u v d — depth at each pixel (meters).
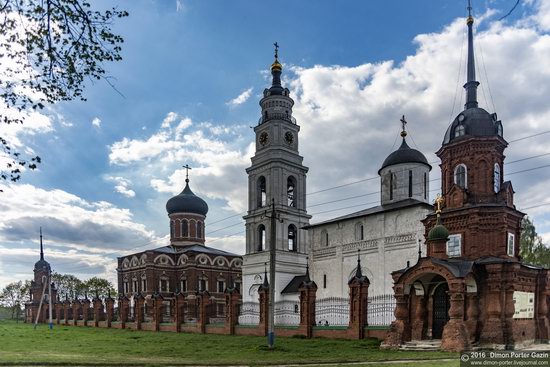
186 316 57.59
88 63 12.54
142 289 84.00
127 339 41.44
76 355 26.50
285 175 64.62
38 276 96.19
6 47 11.84
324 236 55.16
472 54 35.28
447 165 33.00
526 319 28.69
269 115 66.94
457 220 30.92
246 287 64.56
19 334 50.62
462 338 24.44
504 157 32.72
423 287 29.70
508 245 30.14
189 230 89.62
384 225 47.38
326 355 24.20
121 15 12.45
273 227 31.83
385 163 54.22
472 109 32.94
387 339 27.39
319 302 48.94
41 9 11.54
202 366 20.22
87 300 76.25
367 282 32.62
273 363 20.94
